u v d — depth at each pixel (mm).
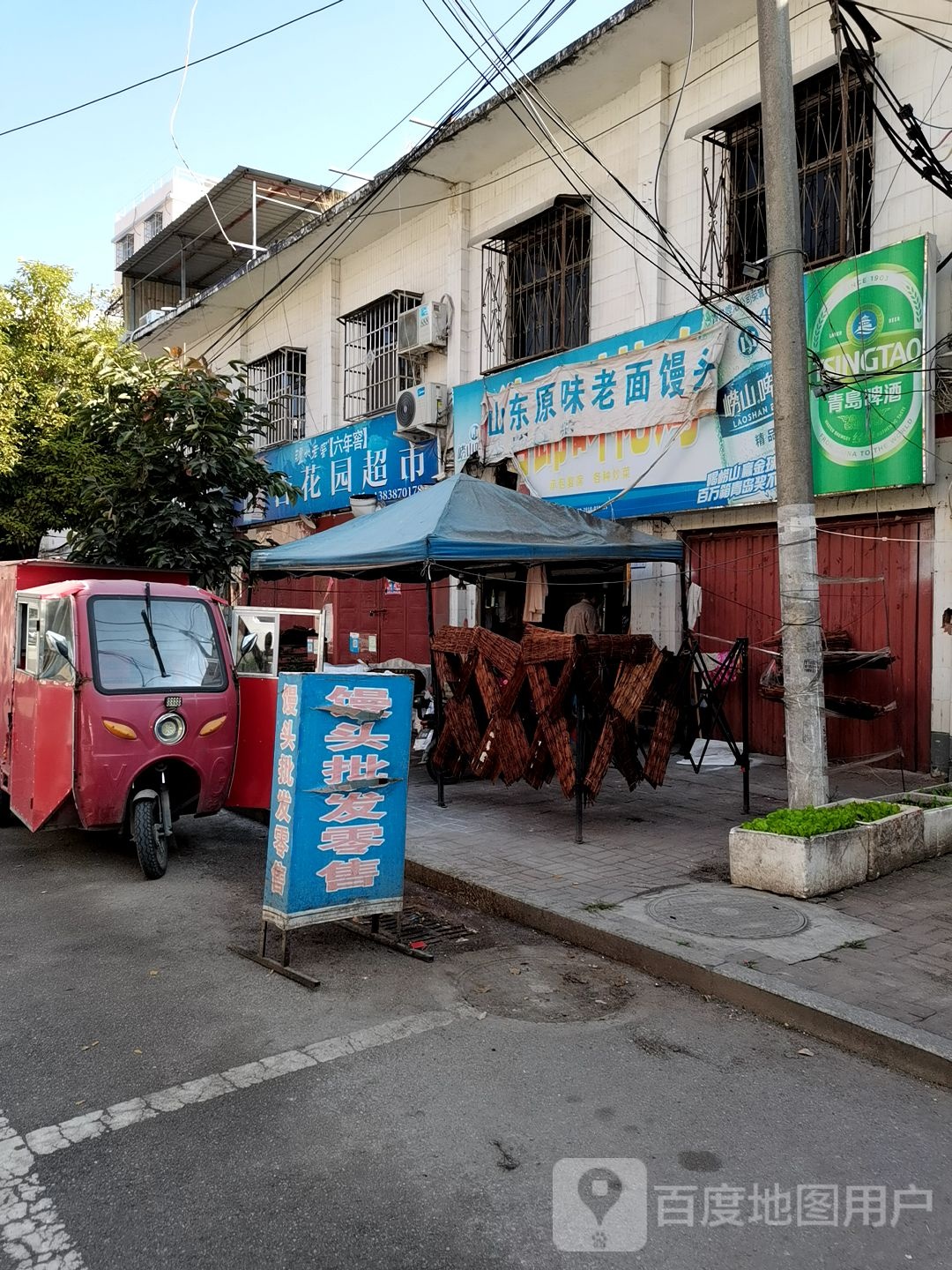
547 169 12453
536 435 11898
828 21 9008
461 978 4605
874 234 8727
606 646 6812
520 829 7273
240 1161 3018
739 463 9469
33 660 6895
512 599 13477
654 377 10320
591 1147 3117
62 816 6551
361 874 4891
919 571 8492
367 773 4898
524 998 4359
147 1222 2715
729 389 9578
